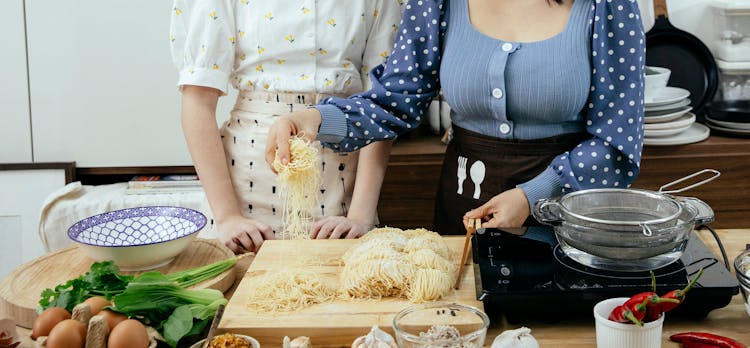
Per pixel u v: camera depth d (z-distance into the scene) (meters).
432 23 2.15
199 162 2.26
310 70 2.27
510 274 1.59
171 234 1.96
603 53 2.00
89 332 1.39
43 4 3.12
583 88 2.02
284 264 1.80
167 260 1.86
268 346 1.49
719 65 3.07
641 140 2.05
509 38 2.09
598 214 1.67
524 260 1.66
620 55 2.00
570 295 1.50
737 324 1.51
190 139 2.26
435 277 1.60
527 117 2.10
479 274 1.60
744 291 1.46
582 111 2.10
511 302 1.51
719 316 1.54
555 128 2.10
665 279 1.53
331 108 2.03
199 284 1.73
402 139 3.10
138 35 3.16
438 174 2.95
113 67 3.20
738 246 1.87
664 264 1.58
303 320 1.51
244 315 1.54
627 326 1.31
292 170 1.79
